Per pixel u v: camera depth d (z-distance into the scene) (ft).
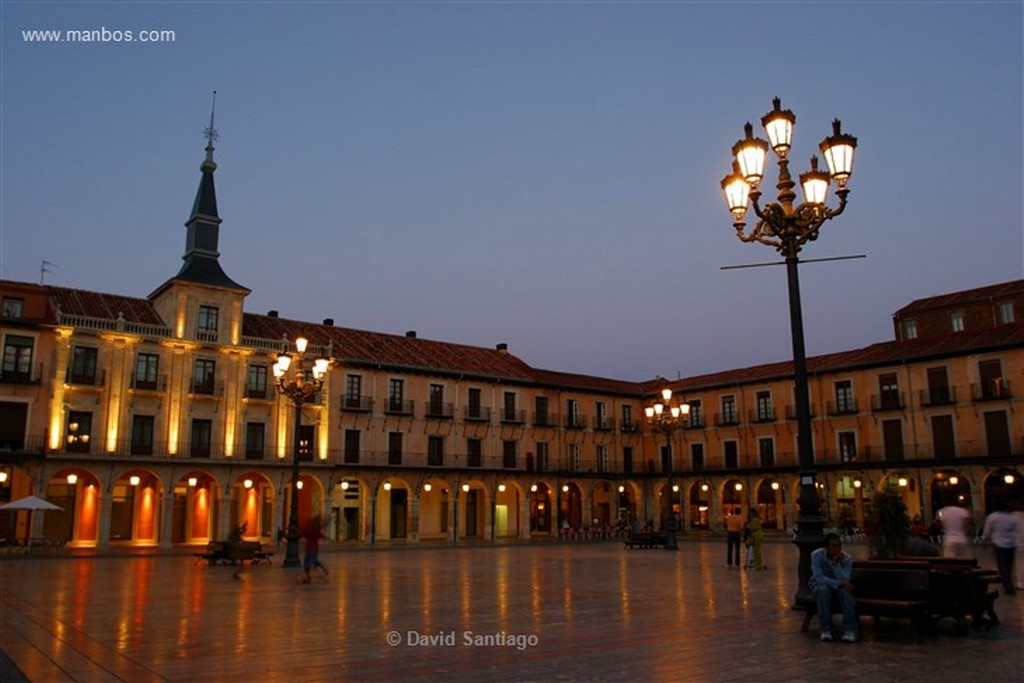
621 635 33.19
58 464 122.31
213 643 31.83
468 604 45.21
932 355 148.77
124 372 131.13
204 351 138.82
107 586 58.70
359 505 154.92
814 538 37.91
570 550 116.47
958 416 145.89
